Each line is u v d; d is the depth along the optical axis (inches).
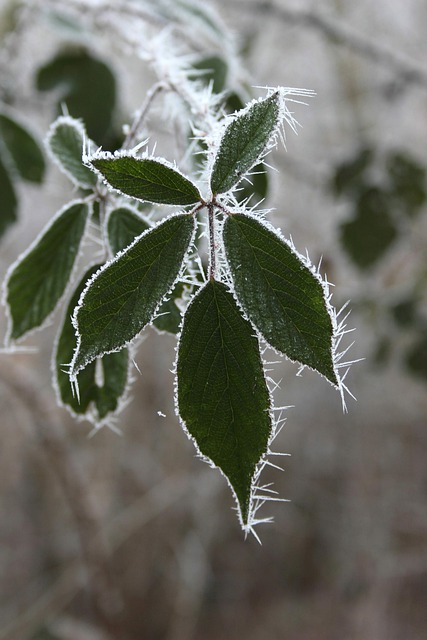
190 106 18.3
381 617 96.3
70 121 17.0
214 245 14.5
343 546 102.0
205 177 15.7
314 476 103.7
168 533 95.7
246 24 42.6
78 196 19.8
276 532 111.0
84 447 90.9
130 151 14.6
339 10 60.4
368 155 37.8
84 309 14.2
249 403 14.4
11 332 16.9
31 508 101.2
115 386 16.5
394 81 42.4
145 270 14.4
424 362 43.3
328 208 61.2
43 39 32.5
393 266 53.9
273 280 14.3
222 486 95.7
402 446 97.1
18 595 99.7
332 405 98.6
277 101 14.8
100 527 48.0
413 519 95.1
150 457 93.6
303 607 107.0
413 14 66.7
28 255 16.7
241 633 108.9
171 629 97.6
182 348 14.4
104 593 49.0
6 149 26.8
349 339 77.7
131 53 27.9
